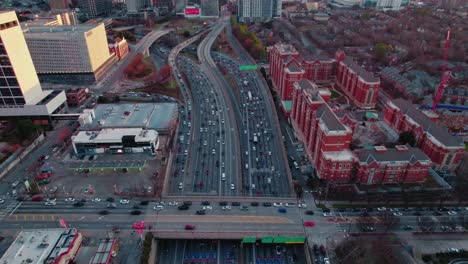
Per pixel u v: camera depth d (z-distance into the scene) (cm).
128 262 14975
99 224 16962
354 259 15075
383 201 18562
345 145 19988
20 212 17650
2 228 16650
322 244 16012
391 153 19400
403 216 17700
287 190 19825
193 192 19538
